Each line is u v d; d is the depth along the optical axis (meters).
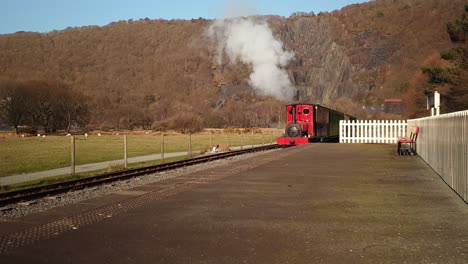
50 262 6.51
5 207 11.13
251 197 11.82
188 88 193.62
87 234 8.08
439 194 12.06
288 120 40.88
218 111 142.62
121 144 48.28
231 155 28.41
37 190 14.32
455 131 12.38
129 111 132.88
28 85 99.62
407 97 85.62
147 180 16.27
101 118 134.62
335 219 9.12
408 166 19.28
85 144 48.22
